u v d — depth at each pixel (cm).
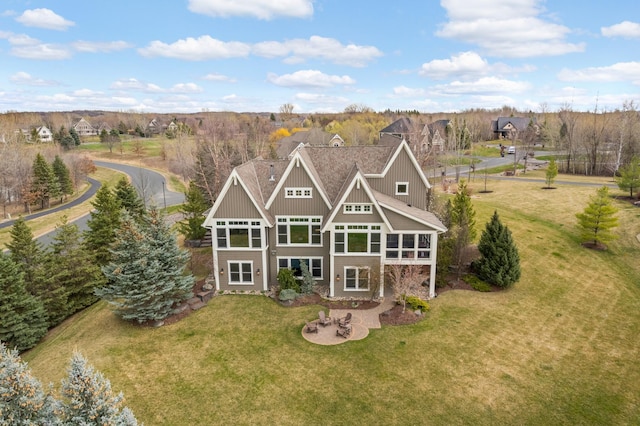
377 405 2008
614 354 2408
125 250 2827
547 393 2078
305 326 2683
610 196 5591
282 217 3203
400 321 2755
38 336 2936
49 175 7625
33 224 6425
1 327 2767
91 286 3472
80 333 2794
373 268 3030
